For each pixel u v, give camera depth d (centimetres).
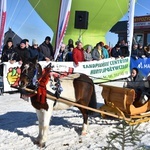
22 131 655
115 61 1291
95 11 1766
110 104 682
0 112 826
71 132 655
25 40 994
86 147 561
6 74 1023
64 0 1163
